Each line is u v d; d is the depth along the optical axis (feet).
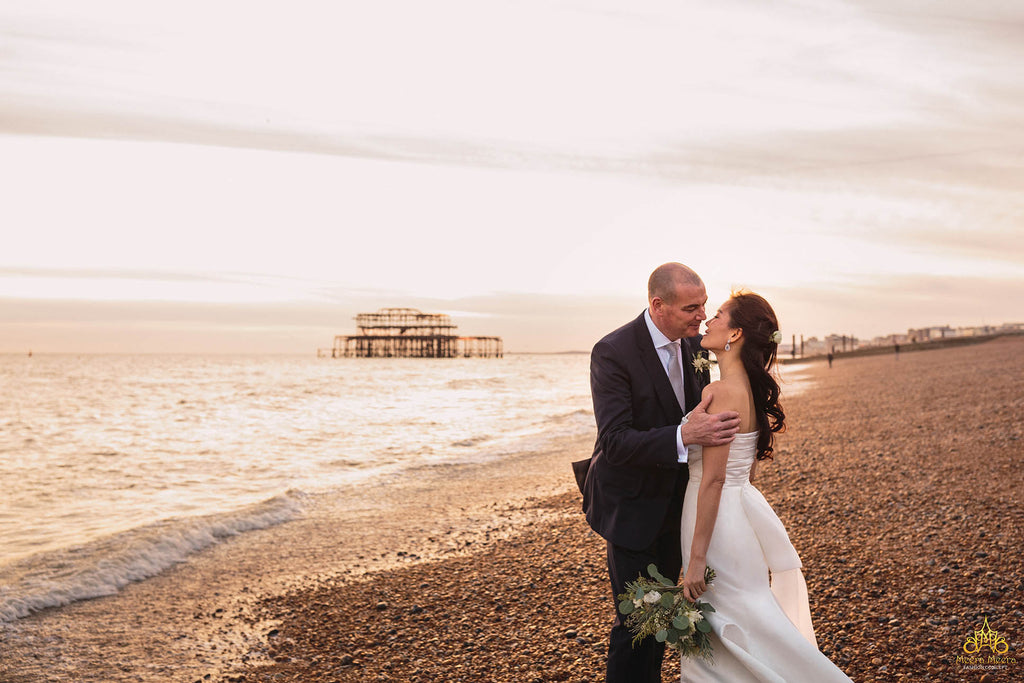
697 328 10.36
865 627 14.48
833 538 21.17
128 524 31.24
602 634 15.69
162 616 19.20
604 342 11.03
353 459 50.65
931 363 147.74
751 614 9.60
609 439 10.16
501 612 17.79
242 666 15.55
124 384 179.11
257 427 75.92
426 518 30.48
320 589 21.03
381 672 14.62
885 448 37.09
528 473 41.73
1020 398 54.44
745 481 10.19
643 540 10.43
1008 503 23.03
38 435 71.92
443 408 98.94
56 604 20.29
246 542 27.17
